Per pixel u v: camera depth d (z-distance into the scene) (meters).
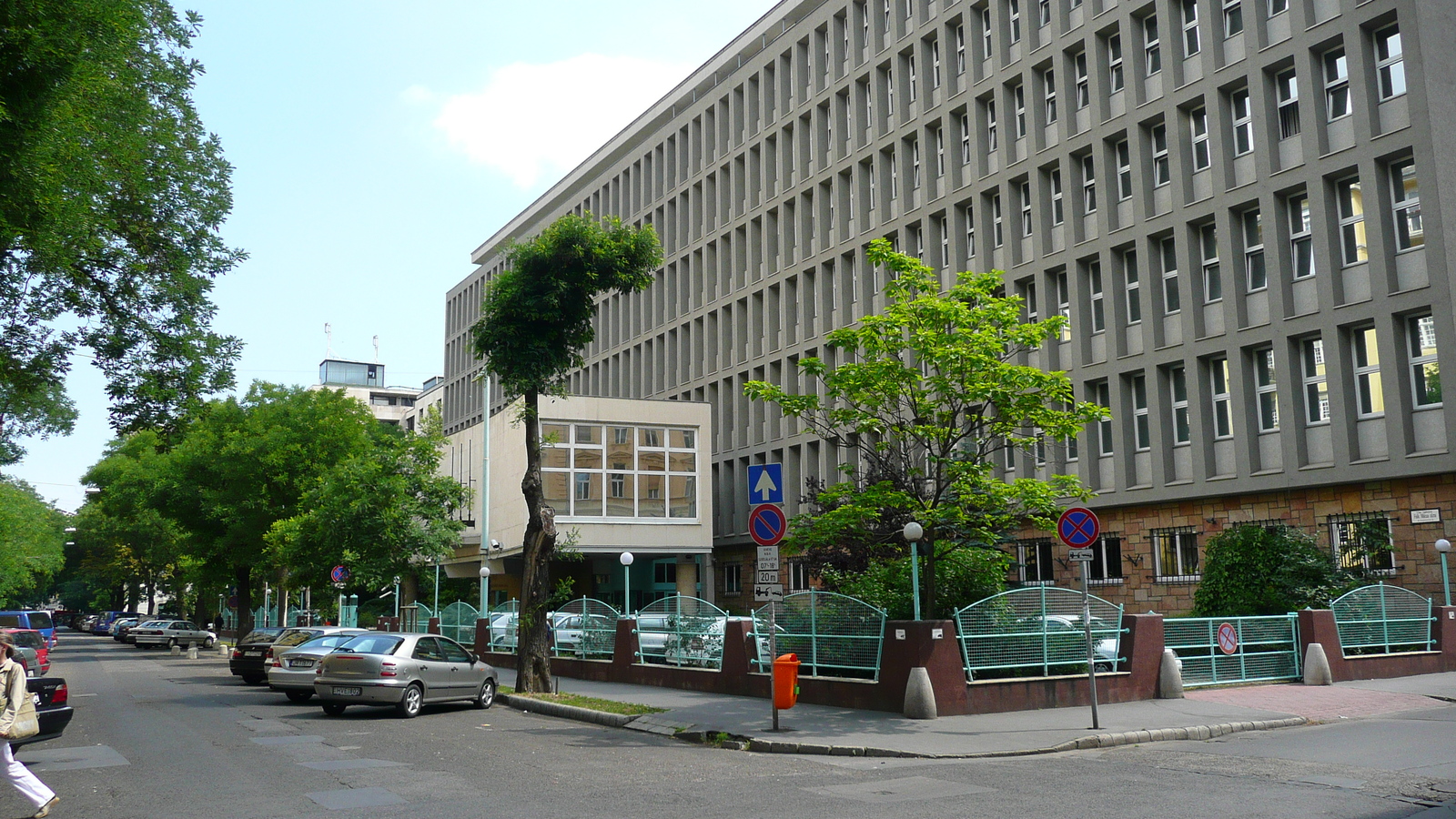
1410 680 20.56
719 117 50.72
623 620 23.69
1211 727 14.73
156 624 58.38
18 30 13.23
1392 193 25.47
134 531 66.31
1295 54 27.17
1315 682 19.75
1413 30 24.98
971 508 18.25
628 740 15.02
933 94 38.91
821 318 43.56
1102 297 31.94
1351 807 9.08
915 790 10.30
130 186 19.05
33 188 13.98
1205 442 28.86
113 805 9.63
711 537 43.41
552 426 41.59
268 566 41.97
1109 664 17.88
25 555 64.38
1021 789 10.28
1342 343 25.95
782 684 15.08
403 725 16.89
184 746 13.96
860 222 41.72
